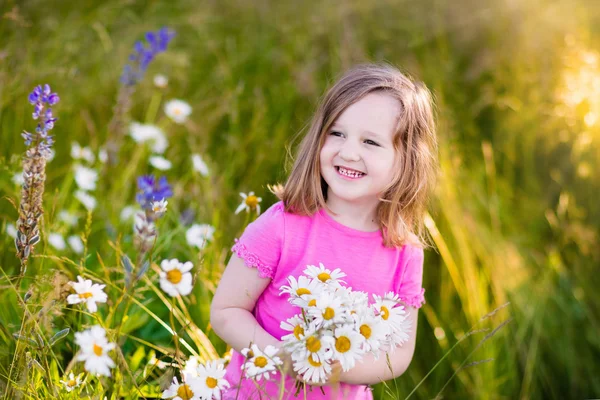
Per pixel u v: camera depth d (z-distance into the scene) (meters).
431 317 2.40
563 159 3.11
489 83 3.42
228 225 2.43
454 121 3.11
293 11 3.76
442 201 2.55
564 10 3.57
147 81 3.02
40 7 3.35
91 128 2.65
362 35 3.54
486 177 3.02
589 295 2.71
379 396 2.22
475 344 2.33
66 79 2.83
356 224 1.58
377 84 1.54
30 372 1.38
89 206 2.25
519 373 2.47
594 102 3.06
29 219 1.35
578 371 2.52
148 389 1.59
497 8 3.65
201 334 1.71
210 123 2.94
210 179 2.48
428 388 2.34
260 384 1.50
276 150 2.94
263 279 1.54
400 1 3.78
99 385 1.41
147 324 2.06
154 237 1.21
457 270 2.45
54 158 2.61
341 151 1.51
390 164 1.53
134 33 3.36
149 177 1.18
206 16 3.56
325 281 1.37
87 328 1.45
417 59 3.45
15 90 2.61
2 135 2.55
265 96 3.28
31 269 1.95
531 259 2.77
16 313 1.79
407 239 1.63
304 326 1.28
